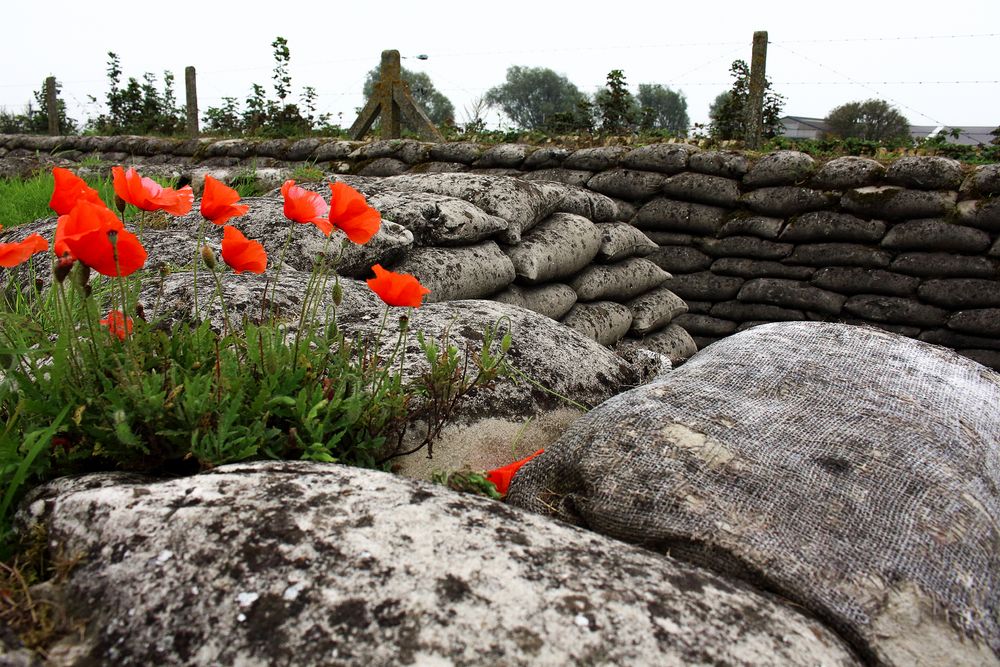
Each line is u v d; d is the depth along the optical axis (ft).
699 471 5.11
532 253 12.15
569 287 13.33
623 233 14.44
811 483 4.98
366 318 7.66
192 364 5.38
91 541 3.81
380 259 10.03
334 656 3.22
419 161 23.18
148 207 4.91
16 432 4.66
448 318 7.80
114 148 29.63
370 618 3.36
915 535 4.60
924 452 5.29
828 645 3.90
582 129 32.09
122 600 3.49
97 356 5.10
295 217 5.37
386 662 3.20
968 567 4.48
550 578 3.72
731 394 6.11
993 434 5.94
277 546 3.68
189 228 10.72
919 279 16.70
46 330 6.18
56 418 4.60
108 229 4.41
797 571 4.40
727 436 5.38
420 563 3.67
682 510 4.88
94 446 4.77
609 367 8.23
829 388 6.23
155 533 3.76
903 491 4.91
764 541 4.59
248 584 3.49
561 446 5.85
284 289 7.91
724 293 18.72
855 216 17.38
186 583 3.51
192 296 7.41
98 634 3.40
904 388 6.31
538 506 5.64
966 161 20.06
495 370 6.26
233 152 26.50
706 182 19.02
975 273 16.15
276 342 5.79
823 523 4.70
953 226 16.29
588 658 3.31
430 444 6.18
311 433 5.17
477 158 22.36
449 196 11.94
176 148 28.07
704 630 3.60
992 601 4.38
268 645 3.26
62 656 3.32
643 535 4.93
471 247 11.35
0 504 4.37
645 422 5.59
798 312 18.01
